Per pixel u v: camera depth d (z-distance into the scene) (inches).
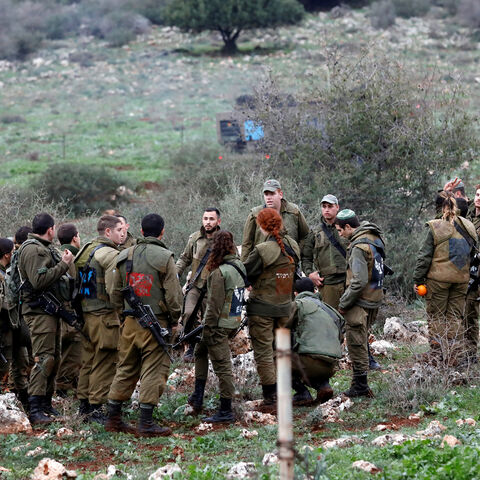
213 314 647.8
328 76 1448.1
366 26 6771.7
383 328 987.3
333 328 690.2
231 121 2026.3
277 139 1411.2
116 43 6761.8
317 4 7746.1
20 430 626.2
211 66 5807.1
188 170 2036.2
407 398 687.1
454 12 7293.3
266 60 5846.5
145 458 568.4
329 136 1354.6
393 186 1299.2
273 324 697.0
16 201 1482.5
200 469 527.5
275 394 700.7
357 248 713.0
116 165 3011.8
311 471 479.2
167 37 6909.5
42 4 7603.4
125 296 624.7
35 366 665.0
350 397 722.8
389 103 1320.1
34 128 4131.4
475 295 791.7
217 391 755.4
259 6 6240.2
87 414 663.8
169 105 4704.7
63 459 571.8
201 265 820.6
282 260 682.2
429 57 5398.6
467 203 844.6
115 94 5162.4
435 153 1285.7
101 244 669.3
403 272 1170.0
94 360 669.9
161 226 640.4
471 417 629.6
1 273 736.3
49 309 660.7
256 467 503.5
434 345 765.3
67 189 2214.6
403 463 490.0
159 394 630.5
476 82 3745.1
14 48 6510.8
